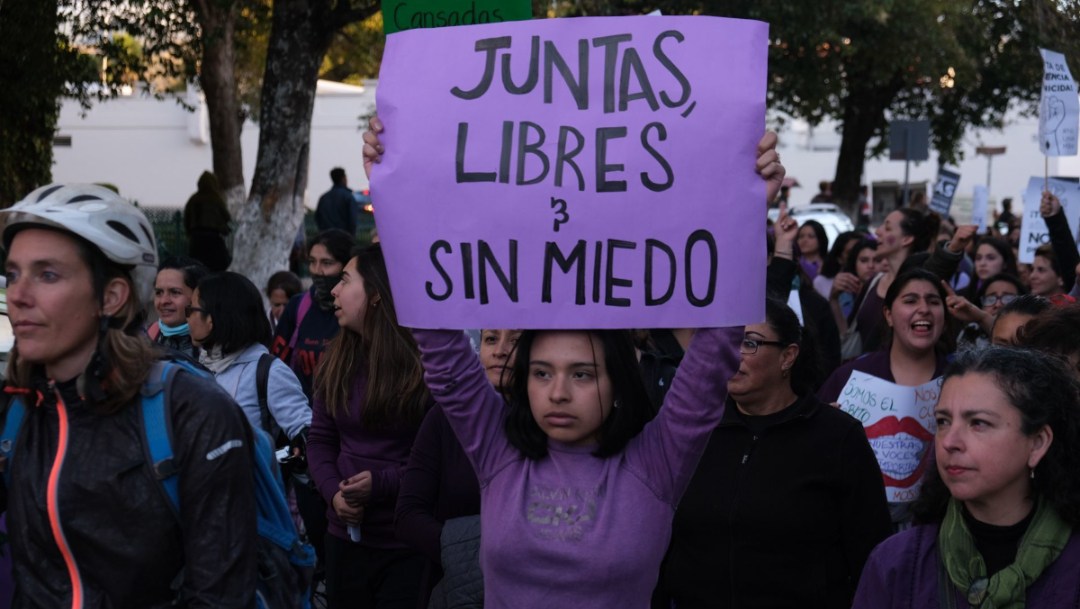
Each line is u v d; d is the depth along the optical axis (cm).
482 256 293
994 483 276
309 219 2423
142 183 4238
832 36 2150
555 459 295
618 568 283
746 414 406
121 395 270
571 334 290
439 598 393
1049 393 276
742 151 288
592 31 294
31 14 1367
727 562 397
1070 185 880
